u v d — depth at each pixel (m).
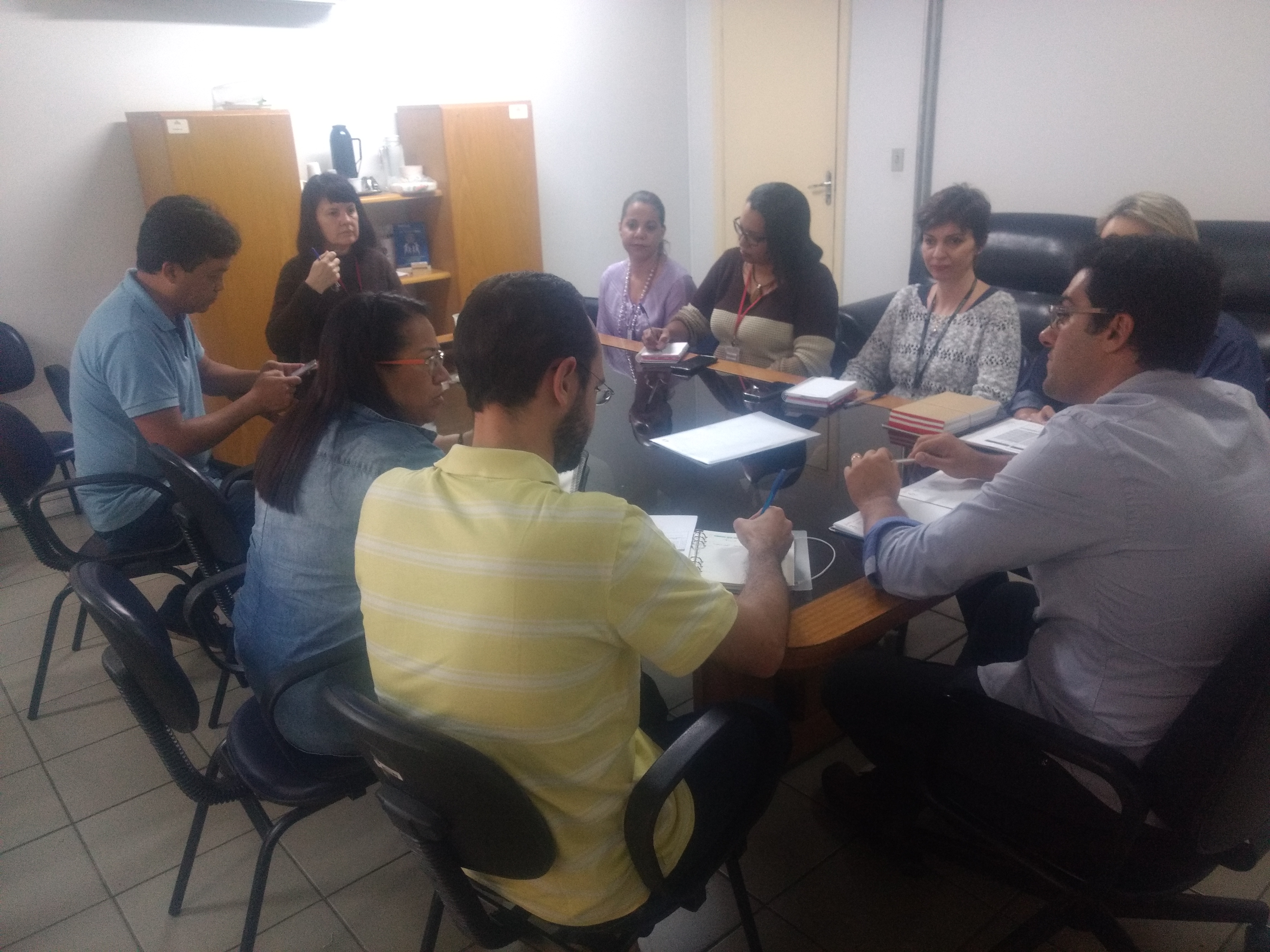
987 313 2.25
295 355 2.95
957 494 1.44
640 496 1.67
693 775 1.19
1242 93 3.36
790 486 1.65
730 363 2.63
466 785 0.85
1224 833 1.01
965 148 4.34
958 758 1.25
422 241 4.23
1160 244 1.05
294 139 3.55
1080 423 1.05
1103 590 1.06
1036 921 1.36
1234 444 1.03
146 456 2.14
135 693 1.24
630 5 4.82
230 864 1.74
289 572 1.27
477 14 4.29
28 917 1.64
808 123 4.93
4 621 2.69
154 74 3.51
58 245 3.43
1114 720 1.09
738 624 1.02
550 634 0.84
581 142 4.86
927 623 2.36
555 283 0.92
